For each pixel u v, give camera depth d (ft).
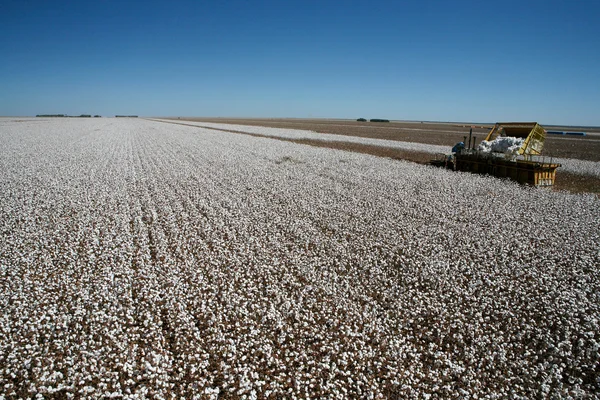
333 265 32.96
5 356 21.21
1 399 18.10
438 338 23.32
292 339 23.09
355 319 24.99
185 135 176.86
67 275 29.96
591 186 65.31
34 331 23.06
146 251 34.99
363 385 19.63
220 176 71.72
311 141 147.84
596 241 37.99
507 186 62.23
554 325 24.67
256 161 90.68
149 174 73.31
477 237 39.45
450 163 82.53
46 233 39.50
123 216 45.47
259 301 26.84
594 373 20.66
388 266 32.81
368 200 54.44
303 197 56.03
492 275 30.63
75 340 22.44
